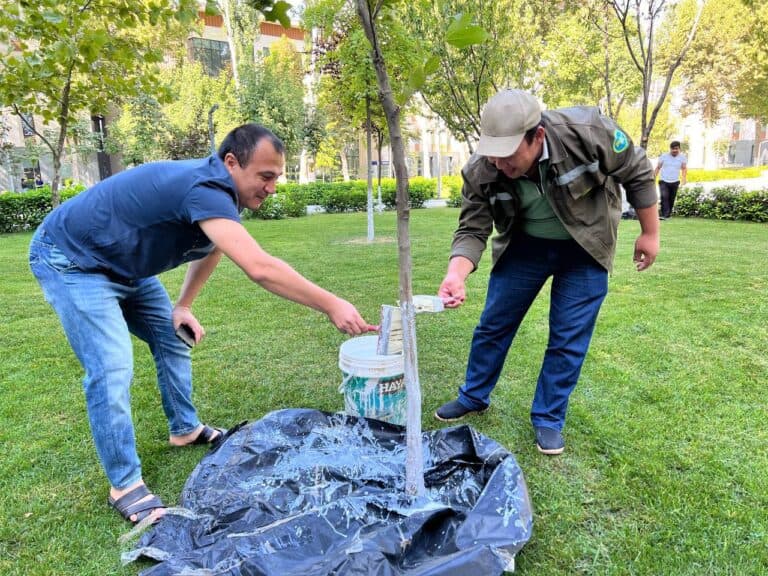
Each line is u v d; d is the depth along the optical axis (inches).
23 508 74.8
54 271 70.4
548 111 80.1
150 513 70.9
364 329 68.7
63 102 184.4
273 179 70.9
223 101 702.5
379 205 661.3
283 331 157.0
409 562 55.2
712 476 79.9
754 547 64.9
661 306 171.0
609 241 85.1
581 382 114.9
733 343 136.9
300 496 69.7
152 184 68.7
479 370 98.6
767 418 97.7
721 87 873.5
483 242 93.0
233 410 105.8
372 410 85.3
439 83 314.0
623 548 65.1
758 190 448.8
